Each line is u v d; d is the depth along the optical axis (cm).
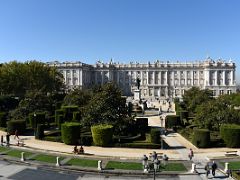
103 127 6581
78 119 8975
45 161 5503
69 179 4656
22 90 15550
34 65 15950
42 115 8812
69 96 11094
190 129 8238
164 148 6550
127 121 7188
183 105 13875
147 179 4659
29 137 7800
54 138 7206
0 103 12688
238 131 6550
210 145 6638
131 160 5566
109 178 4719
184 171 4947
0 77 14612
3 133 8431
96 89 8606
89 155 5884
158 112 13562
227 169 4856
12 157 5778
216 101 8000
